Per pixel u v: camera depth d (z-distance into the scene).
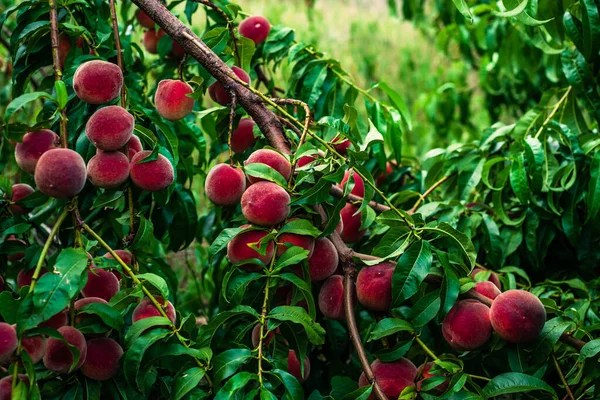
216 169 1.63
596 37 2.23
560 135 2.37
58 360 1.38
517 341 1.57
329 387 2.29
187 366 1.55
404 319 1.72
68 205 1.51
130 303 1.57
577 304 2.14
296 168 1.73
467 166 2.47
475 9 3.44
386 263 1.64
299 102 1.69
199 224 2.56
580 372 1.68
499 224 2.46
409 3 4.10
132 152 1.69
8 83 3.26
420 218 1.68
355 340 1.59
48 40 1.96
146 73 2.56
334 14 7.66
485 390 1.54
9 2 3.32
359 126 2.44
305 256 1.52
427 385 1.54
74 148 1.88
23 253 1.94
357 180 1.91
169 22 1.80
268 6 6.59
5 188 1.70
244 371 1.57
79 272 1.36
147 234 1.68
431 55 6.80
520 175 2.25
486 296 1.74
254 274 1.57
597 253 2.38
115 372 1.47
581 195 2.30
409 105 6.04
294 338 1.64
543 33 2.80
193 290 2.97
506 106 4.18
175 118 1.81
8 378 1.30
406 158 2.76
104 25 2.12
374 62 6.45
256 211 1.52
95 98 1.62
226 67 1.75
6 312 1.37
